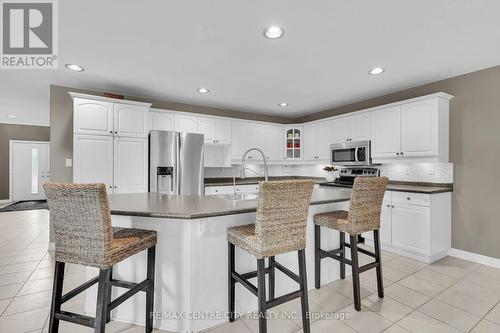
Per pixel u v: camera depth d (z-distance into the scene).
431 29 2.04
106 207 1.31
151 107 4.07
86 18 1.88
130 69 2.84
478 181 2.91
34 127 7.78
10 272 2.62
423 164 3.43
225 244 1.83
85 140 3.11
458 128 3.07
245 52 2.44
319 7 1.76
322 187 4.36
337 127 4.33
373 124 3.73
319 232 2.27
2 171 7.37
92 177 3.13
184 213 1.54
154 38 2.17
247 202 2.02
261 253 1.47
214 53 2.46
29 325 1.75
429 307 1.99
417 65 2.76
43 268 2.72
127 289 1.80
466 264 2.86
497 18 1.88
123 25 1.97
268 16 1.86
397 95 3.68
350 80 3.21
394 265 2.83
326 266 2.40
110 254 1.33
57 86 3.37
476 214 2.92
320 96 3.92
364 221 2.01
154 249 1.69
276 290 2.08
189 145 3.82
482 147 2.88
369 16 1.86
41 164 7.86
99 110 3.19
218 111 4.71
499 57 2.56
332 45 2.30
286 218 1.54
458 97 3.06
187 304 1.68
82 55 2.49
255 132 4.88
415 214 2.99
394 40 2.22
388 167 3.85
